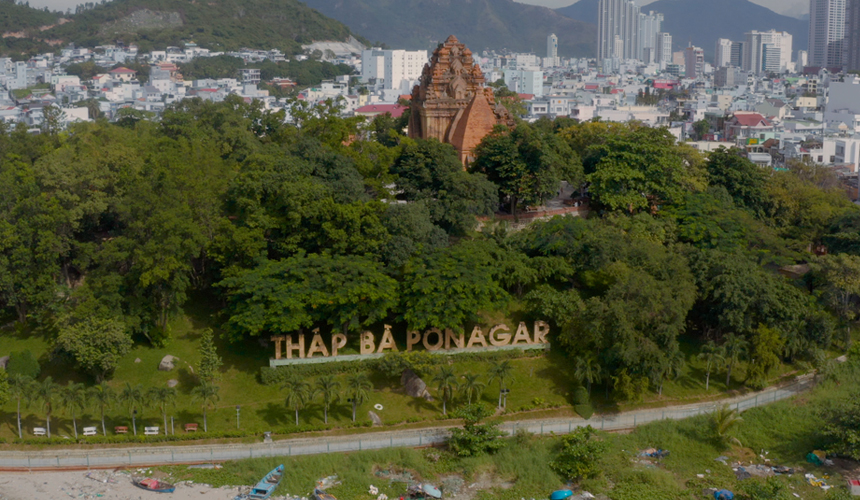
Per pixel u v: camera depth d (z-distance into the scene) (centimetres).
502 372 8875
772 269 12194
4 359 9188
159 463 7981
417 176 11569
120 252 9438
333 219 10162
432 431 8625
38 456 7988
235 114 14838
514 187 11906
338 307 9338
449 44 13625
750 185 13012
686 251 10788
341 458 8119
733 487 7850
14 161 11181
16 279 9394
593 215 12600
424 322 9244
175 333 9869
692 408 9269
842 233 11794
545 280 10600
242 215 10300
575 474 7962
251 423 8588
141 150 11862
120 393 8294
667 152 12556
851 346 10538
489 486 7900
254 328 8944
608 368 9275
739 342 9588
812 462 8362
